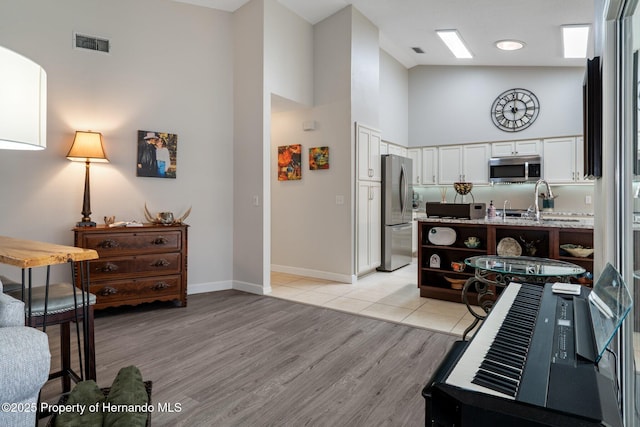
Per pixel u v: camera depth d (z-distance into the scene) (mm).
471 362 792
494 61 6199
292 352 2645
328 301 3955
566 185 6121
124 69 3832
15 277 3289
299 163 5195
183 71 4172
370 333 3023
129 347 2715
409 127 7297
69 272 3490
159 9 4031
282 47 4492
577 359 784
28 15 3340
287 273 5379
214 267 4410
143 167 3918
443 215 4113
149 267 3551
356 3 4621
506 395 664
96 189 3691
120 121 3811
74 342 2795
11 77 1226
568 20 4254
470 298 3814
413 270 5680
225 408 1941
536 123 6219
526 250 3617
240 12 4391
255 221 4297
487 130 6613
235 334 2988
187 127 4203
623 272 1810
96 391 1423
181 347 2723
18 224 3312
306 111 5133
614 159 1844
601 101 2129
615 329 742
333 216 4926
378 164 5430
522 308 1173
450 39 5398
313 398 2045
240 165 4426
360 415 1889
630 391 1562
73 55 3553
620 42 1815
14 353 1051
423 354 2619
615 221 1848
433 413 738
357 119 4883
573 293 1332
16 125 1240
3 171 3250
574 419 597
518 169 6203
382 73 6289
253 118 4289
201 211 4309
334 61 4855
